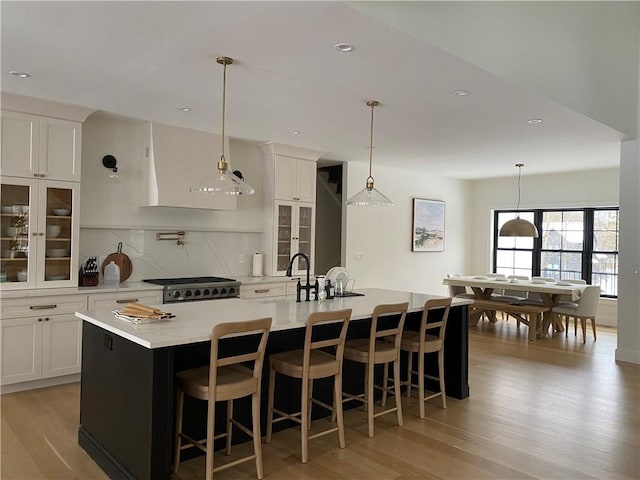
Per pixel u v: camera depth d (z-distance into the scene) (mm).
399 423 3541
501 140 5477
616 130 4965
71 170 4391
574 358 5566
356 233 7480
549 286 6734
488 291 7562
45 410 3725
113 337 2820
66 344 4273
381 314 3371
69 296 4266
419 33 2738
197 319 3008
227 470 2840
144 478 2502
